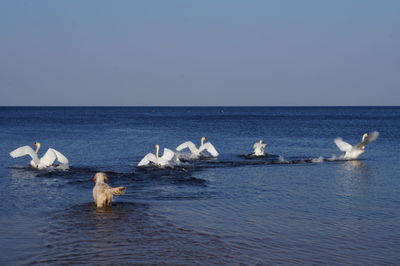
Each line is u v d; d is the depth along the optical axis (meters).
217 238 10.12
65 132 51.91
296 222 11.48
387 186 16.69
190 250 9.32
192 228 10.88
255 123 80.50
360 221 11.61
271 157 27.11
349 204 13.60
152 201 13.83
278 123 79.62
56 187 16.16
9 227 10.88
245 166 22.62
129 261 8.70
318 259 8.90
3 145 34.00
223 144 37.22
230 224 11.25
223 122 85.31
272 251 9.32
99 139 41.78
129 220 11.54
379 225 11.26
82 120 93.75
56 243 9.72
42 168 21.11
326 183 17.38
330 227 11.05
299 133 50.84
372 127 62.72
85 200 13.95
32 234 10.33
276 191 15.67
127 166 22.39
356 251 9.37
